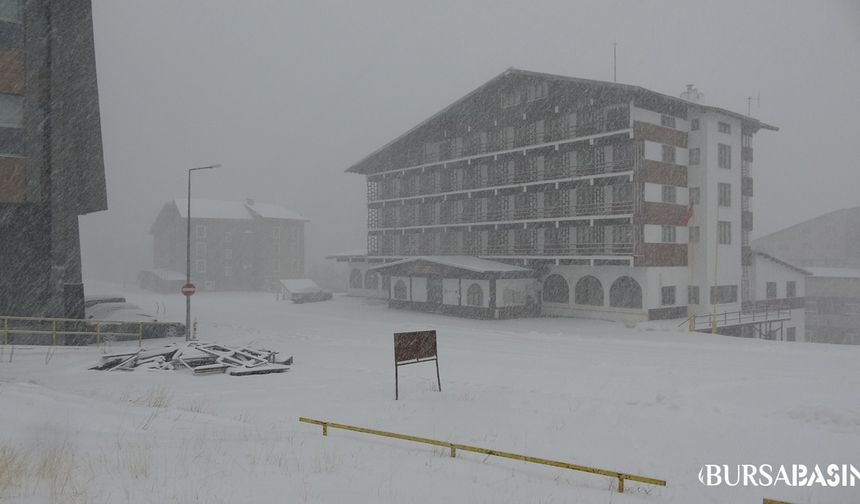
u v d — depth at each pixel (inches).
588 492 272.8
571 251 1633.9
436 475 282.2
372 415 465.1
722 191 1643.7
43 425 349.1
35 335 965.8
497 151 1803.6
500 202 1831.9
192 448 307.9
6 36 920.9
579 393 593.0
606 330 1348.4
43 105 965.2
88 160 1253.1
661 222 1535.4
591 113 1598.2
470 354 924.6
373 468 288.8
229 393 568.4
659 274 1521.9
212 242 3230.8
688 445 381.4
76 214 1180.5
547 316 1690.5
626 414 471.2
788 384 636.7
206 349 800.3
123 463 267.1
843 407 502.0
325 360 844.6
